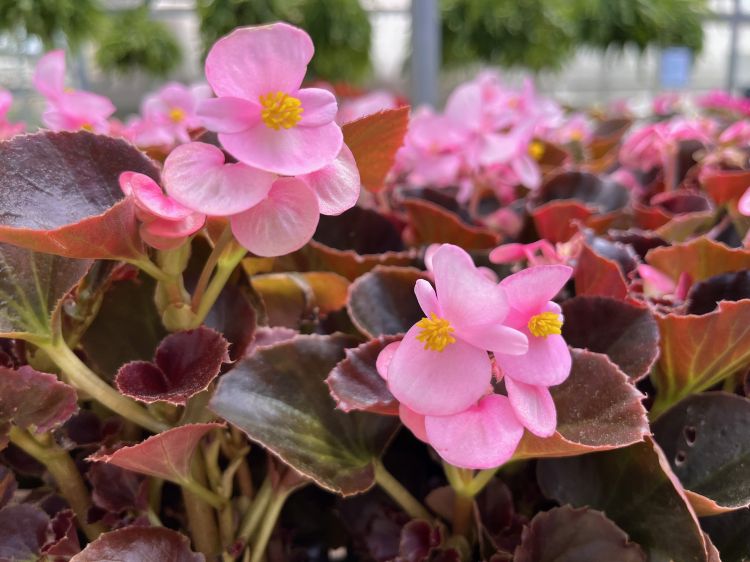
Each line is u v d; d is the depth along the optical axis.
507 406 0.13
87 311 0.17
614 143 0.49
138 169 0.16
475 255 0.25
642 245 0.25
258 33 0.12
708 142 0.40
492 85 0.39
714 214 0.31
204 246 0.18
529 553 0.16
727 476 0.16
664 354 0.18
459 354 0.12
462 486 0.17
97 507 0.17
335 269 0.25
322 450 0.16
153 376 0.15
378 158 0.17
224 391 0.16
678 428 0.17
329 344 0.18
